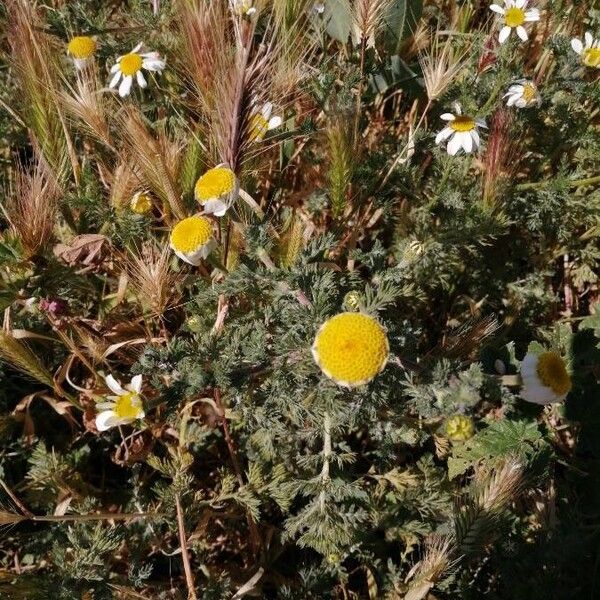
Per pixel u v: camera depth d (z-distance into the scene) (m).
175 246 0.22
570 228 0.28
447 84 0.25
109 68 0.30
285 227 0.25
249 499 0.23
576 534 0.22
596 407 0.24
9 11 0.25
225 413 0.24
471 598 0.23
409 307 0.28
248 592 0.23
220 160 0.25
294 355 0.20
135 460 0.25
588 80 0.29
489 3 0.32
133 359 0.27
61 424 0.28
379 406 0.20
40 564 0.24
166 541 0.24
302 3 0.27
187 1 0.24
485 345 0.22
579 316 0.30
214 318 0.25
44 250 0.24
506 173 0.25
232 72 0.22
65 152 0.27
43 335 0.26
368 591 0.24
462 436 0.18
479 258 0.28
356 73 0.26
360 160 0.27
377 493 0.24
